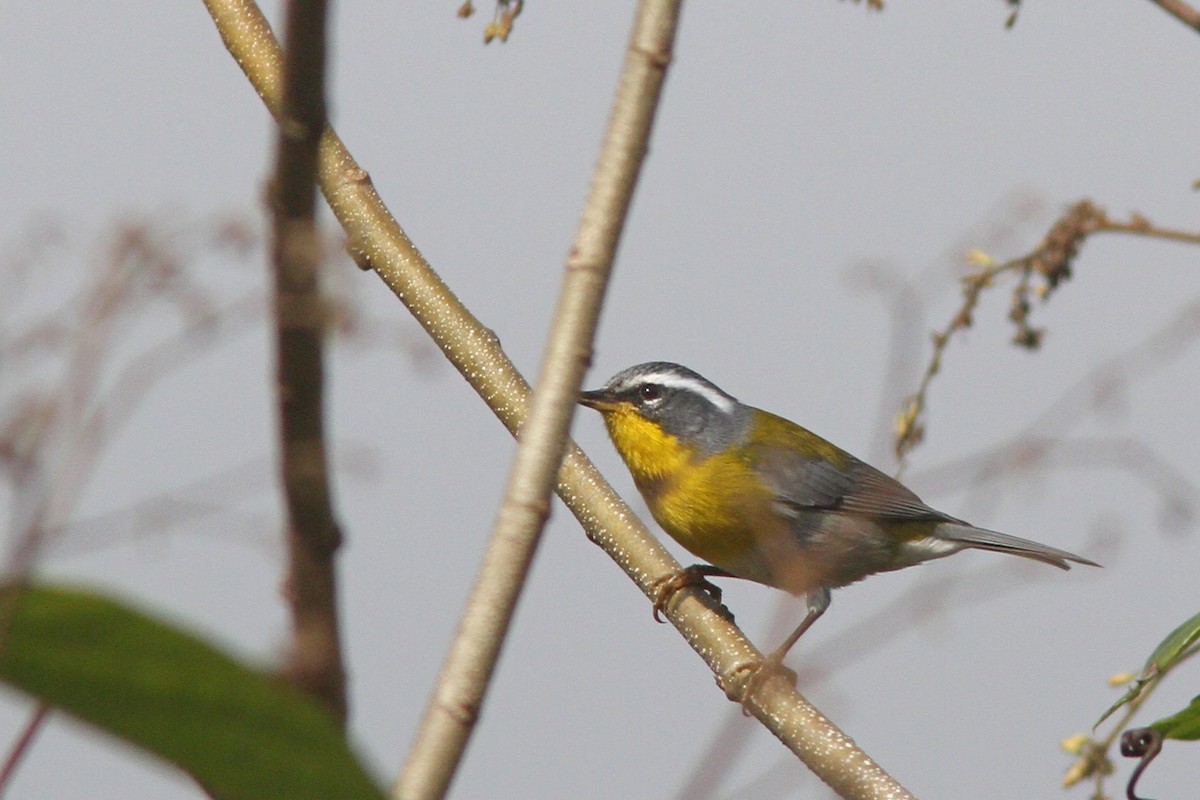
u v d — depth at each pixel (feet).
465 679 14.96
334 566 12.85
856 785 26.81
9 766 10.64
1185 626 20.36
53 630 9.57
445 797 14.60
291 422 12.92
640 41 17.07
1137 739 20.53
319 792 10.30
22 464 12.32
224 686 9.93
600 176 16.80
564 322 16.29
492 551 15.46
